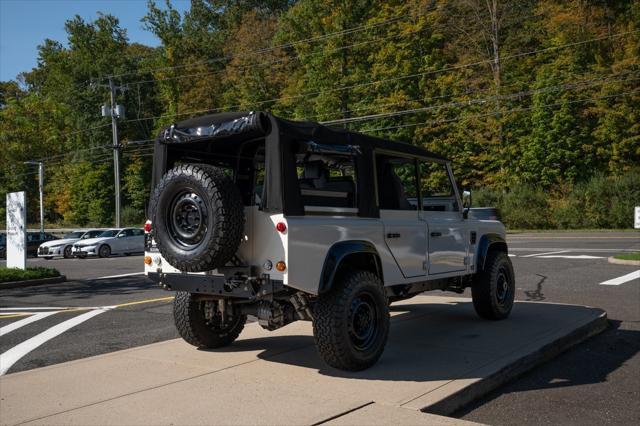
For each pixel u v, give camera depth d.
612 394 5.34
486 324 7.93
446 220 7.43
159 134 6.18
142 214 61.50
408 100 43.50
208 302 6.27
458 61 48.34
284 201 5.23
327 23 50.06
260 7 81.56
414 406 4.53
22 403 4.71
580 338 7.45
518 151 44.28
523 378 5.85
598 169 43.47
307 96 48.56
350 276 5.59
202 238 5.17
